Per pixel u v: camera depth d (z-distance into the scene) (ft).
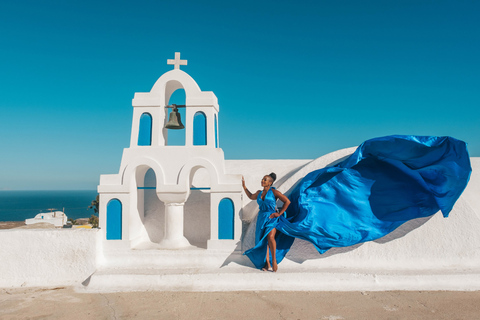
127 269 20.63
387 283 19.17
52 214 185.26
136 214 23.48
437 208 21.38
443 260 20.76
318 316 15.58
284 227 20.15
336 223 20.83
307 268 20.35
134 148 22.53
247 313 15.92
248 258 21.38
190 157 22.35
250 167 32.86
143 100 23.17
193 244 23.79
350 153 23.99
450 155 19.52
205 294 18.33
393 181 22.30
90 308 16.66
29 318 15.53
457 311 16.11
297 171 26.14
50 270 20.63
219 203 21.97
